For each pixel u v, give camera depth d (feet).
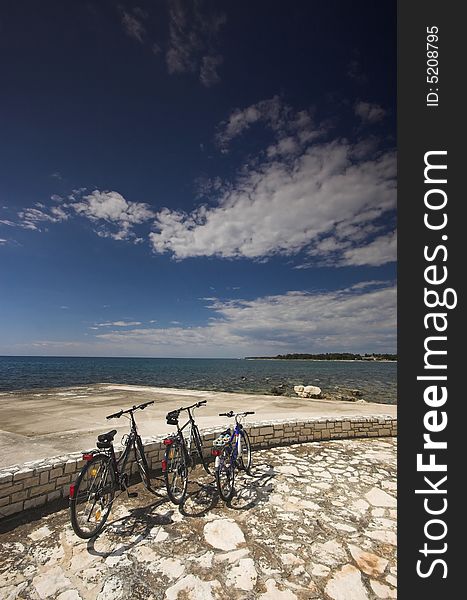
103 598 8.86
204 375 144.77
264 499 14.66
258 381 107.86
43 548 10.93
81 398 43.88
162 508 13.70
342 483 16.55
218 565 10.21
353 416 26.21
